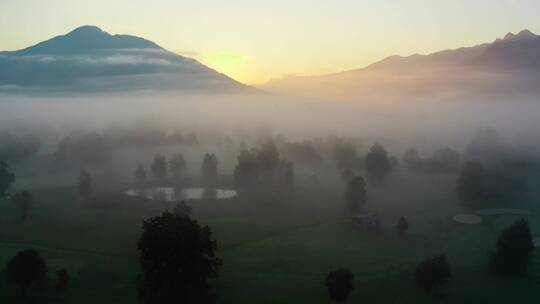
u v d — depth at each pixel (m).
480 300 95.94
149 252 89.94
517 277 104.62
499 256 105.75
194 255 90.56
